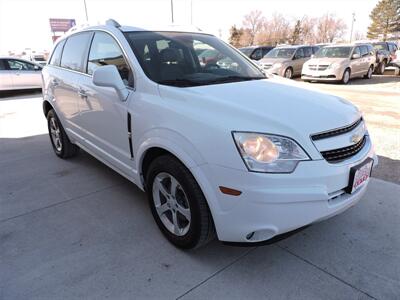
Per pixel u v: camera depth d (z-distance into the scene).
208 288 2.25
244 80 2.99
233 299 2.16
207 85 2.71
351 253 2.59
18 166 4.42
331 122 2.25
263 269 2.42
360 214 3.11
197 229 2.34
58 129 4.51
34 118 7.55
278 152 2.02
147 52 2.93
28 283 2.29
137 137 2.73
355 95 9.96
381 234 2.82
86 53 3.57
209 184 2.15
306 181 2.04
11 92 12.23
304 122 2.16
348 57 13.27
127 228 2.94
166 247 2.67
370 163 2.44
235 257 2.55
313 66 13.26
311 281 2.31
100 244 2.72
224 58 3.36
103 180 3.94
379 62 17.03
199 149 2.17
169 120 2.39
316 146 2.11
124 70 2.96
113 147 3.20
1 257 2.56
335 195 2.22
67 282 2.30
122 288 2.25
